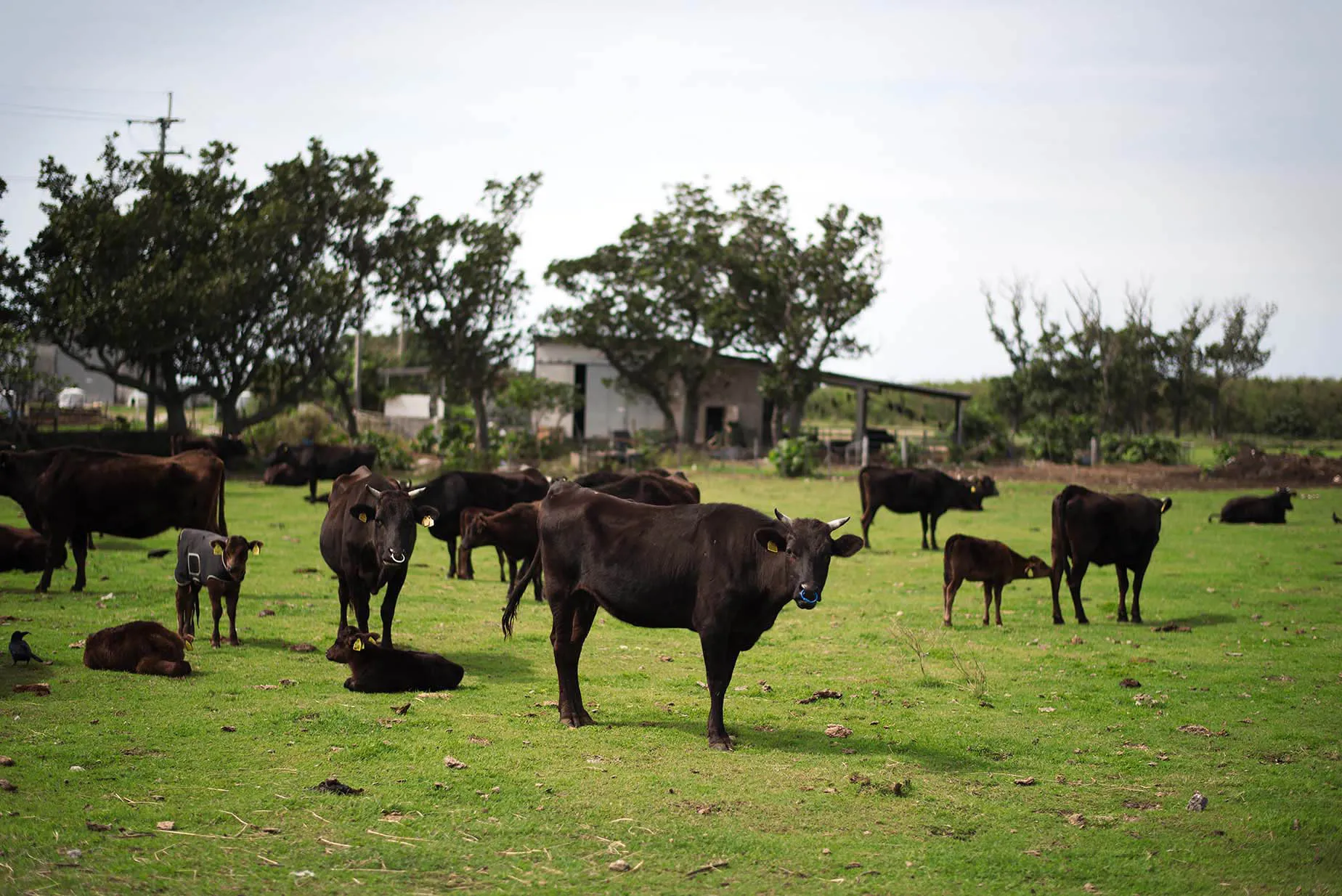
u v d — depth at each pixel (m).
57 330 36.91
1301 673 11.32
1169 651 12.43
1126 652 12.38
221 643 11.37
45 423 42.69
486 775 7.41
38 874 5.62
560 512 9.10
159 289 36.22
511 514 14.80
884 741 8.68
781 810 6.97
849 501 32.00
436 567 18.70
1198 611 15.21
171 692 9.26
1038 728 9.18
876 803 7.18
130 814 6.48
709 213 54.75
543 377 58.69
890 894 5.82
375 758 7.72
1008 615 14.91
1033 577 14.23
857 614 14.95
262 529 22.77
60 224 36.81
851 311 52.81
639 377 55.81
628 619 8.97
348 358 64.44
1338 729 9.23
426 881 5.78
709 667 8.52
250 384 42.34
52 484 13.95
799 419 57.50
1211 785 7.76
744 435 57.25
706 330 53.03
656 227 54.69
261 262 39.62
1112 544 14.10
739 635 8.84
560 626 9.06
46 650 10.73
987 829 6.80
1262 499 26.95
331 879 5.75
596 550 8.89
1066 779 7.83
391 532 10.56
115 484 14.05
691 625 8.74
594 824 6.62
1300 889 6.03
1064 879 6.08
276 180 41.84
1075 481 41.03
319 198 42.78
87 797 6.72
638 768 7.71
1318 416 81.25
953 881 6.00
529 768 7.61
